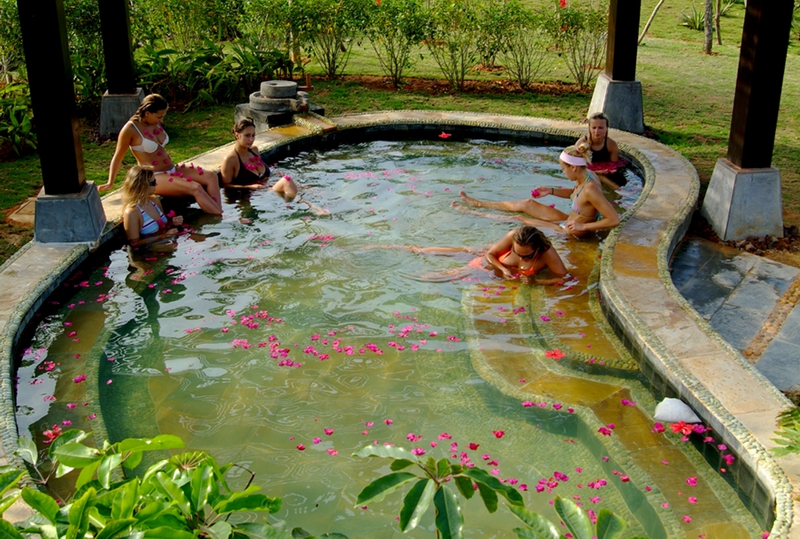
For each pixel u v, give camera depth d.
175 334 5.15
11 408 4.09
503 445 4.03
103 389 4.52
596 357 4.91
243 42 11.73
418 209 7.42
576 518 1.82
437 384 4.59
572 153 6.74
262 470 3.82
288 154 9.34
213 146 9.37
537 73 13.61
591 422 4.22
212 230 6.91
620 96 10.02
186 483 2.02
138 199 6.62
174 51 11.47
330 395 4.47
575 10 12.52
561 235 6.84
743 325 5.36
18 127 8.70
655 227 6.68
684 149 9.39
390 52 12.47
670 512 3.55
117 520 1.72
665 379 4.50
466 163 9.01
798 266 6.34
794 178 8.16
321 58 13.22
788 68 14.10
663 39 17.55
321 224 7.05
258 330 5.20
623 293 5.41
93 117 10.32
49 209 6.14
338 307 5.52
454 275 6.03
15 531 1.67
